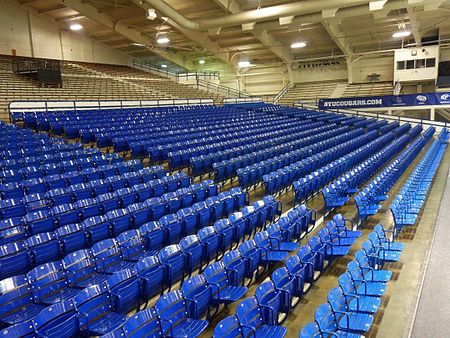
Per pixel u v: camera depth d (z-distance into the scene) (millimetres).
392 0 18109
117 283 4535
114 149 12453
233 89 34281
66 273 4793
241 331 3883
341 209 9445
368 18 23344
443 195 10648
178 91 27938
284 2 21750
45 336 3490
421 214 9039
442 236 7551
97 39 29781
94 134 13172
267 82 35812
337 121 22656
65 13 25016
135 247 5902
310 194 10047
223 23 21375
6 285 4191
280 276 4863
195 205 7629
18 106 15453
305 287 5699
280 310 4680
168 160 12125
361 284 5039
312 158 12297
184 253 5523
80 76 24484
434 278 5844
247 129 17719
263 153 12609
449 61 27141
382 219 8703
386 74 30578
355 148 16078
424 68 26891
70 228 6117
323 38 28641
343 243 6523
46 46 26016
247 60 33375
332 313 4117
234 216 7070
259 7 20578
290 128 18891
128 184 9281
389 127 22000
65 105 17203
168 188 9156
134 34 27391
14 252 5316
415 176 10625
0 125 13023
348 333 4016
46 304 4332
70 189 8250
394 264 6414
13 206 7086
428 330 4570
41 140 12016
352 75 31234
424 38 27797
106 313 4238
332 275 6117
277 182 9906
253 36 27641
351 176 10336
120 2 22062
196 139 14023
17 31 24172
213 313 4953
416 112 26797
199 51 32438
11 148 10883
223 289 4930
